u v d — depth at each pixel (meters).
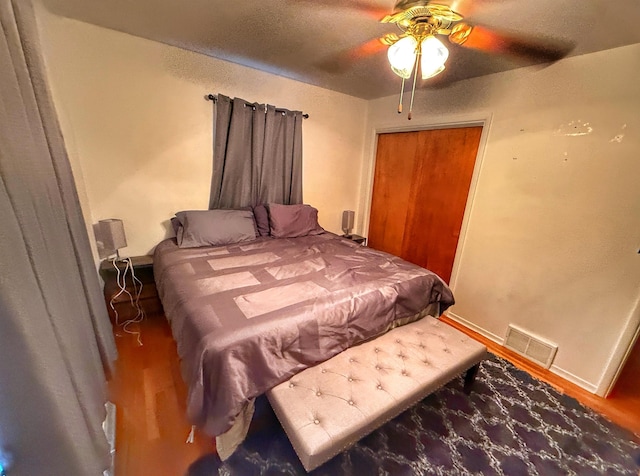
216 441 1.18
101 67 1.96
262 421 1.43
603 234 1.72
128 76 2.06
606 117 1.65
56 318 0.69
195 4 1.49
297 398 1.14
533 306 2.09
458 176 2.57
